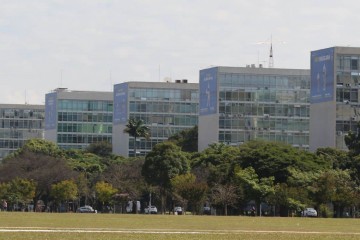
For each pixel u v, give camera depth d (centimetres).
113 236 12812
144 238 12438
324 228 16788
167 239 12312
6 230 14050
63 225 16350
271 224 18575
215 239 12494
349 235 14075
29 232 13538
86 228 15162
